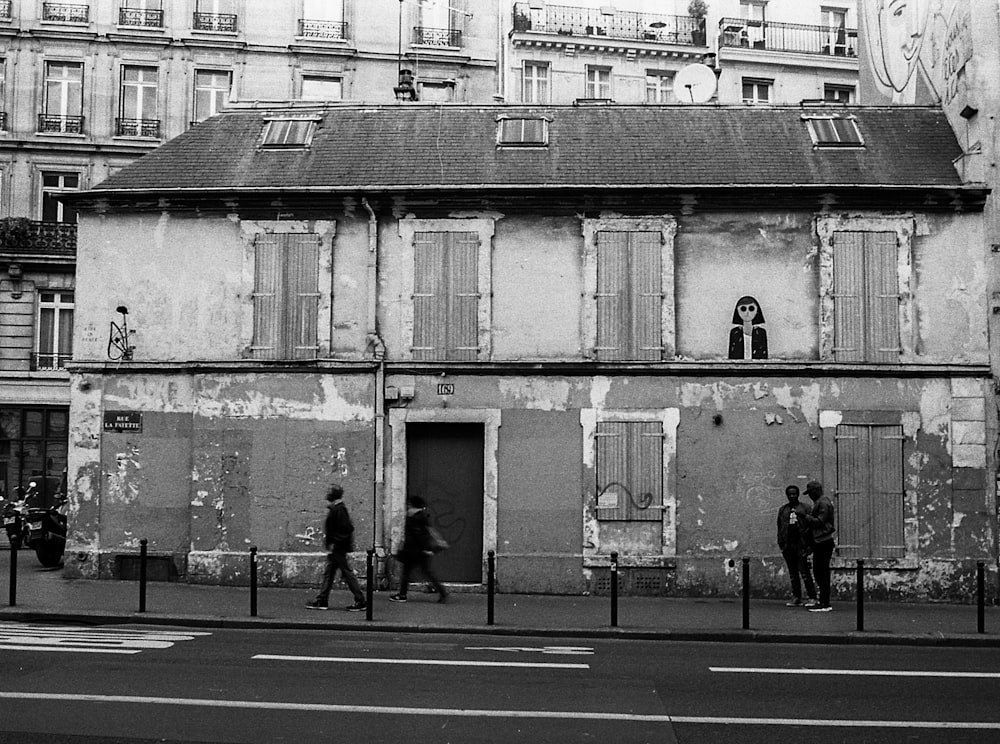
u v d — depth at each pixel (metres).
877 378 18.84
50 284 34.19
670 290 19.14
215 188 19.52
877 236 19.08
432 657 12.16
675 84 25.69
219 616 15.16
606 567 18.73
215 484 19.22
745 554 18.67
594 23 42.97
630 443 18.92
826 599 17.00
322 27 38.88
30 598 16.75
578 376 19.05
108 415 19.62
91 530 19.50
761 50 42.75
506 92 41.69
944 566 18.48
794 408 18.84
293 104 22.38
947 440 18.72
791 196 19.05
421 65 39.56
